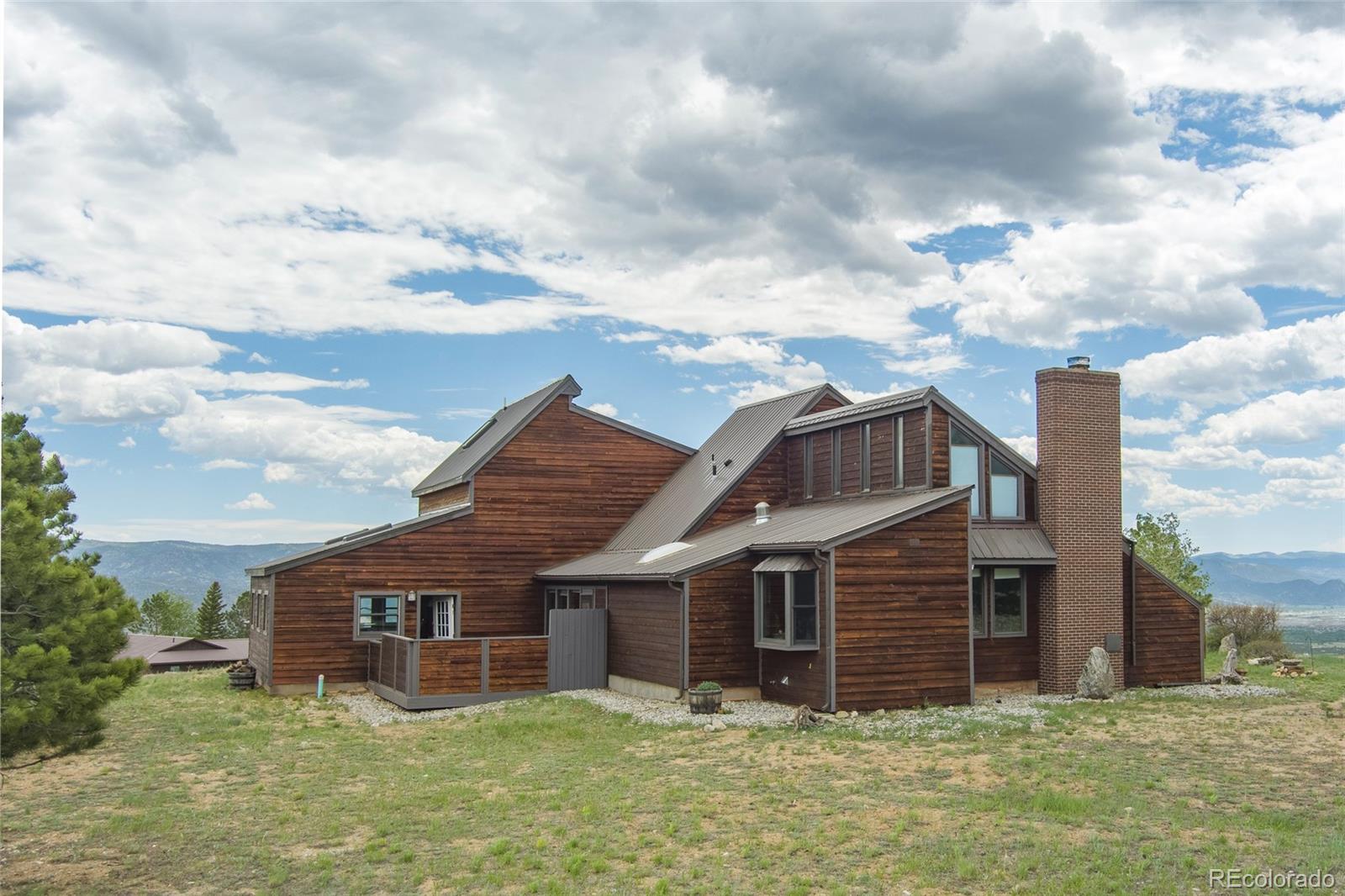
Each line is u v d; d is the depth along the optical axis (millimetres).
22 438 12961
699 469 28922
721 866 10367
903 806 12352
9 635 10297
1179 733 17000
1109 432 23453
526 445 28562
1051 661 22516
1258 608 40000
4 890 10117
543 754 16500
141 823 12430
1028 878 9797
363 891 9961
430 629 28328
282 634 25062
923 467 22062
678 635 21078
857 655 19281
